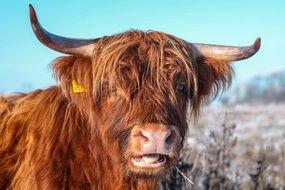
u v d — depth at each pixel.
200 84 3.31
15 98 3.53
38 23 2.94
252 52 3.18
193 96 3.13
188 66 3.06
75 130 3.14
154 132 2.78
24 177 3.12
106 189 3.13
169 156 2.85
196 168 4.42
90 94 3.09
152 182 3.13
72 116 3.16
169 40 3.09
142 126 2.80
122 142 2.91
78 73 3.08
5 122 3.32
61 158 3.09
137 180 3.10
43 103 3.24
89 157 3.12
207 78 3.29
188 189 4.06
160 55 2.98
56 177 3.06
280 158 5.56
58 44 3.02
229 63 3.30
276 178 4.88
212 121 8.24
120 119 2.93
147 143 2.78
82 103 3.10
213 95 3.37
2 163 3.20
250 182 4.63
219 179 4.39
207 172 4.42
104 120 3.02
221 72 3.29
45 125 3.16
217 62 3.28
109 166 3.10
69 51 3.05
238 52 3.22
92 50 3.10
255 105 20.19
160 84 2.92
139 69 2.94
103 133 3.04
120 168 3.00
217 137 4.70
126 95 2.90
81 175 3.11
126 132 2.88
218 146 4.59
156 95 2.89
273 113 14.00
